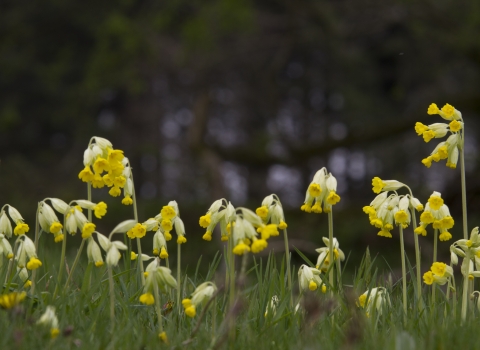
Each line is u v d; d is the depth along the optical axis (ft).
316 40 65.87
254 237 8.86
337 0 66.69
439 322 9.98
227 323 9.27
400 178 71.46
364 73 87.81
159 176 94.99
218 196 54.24
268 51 78.43
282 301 10.02
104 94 84.33
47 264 13.74
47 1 82.07
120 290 11.32
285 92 94.79
